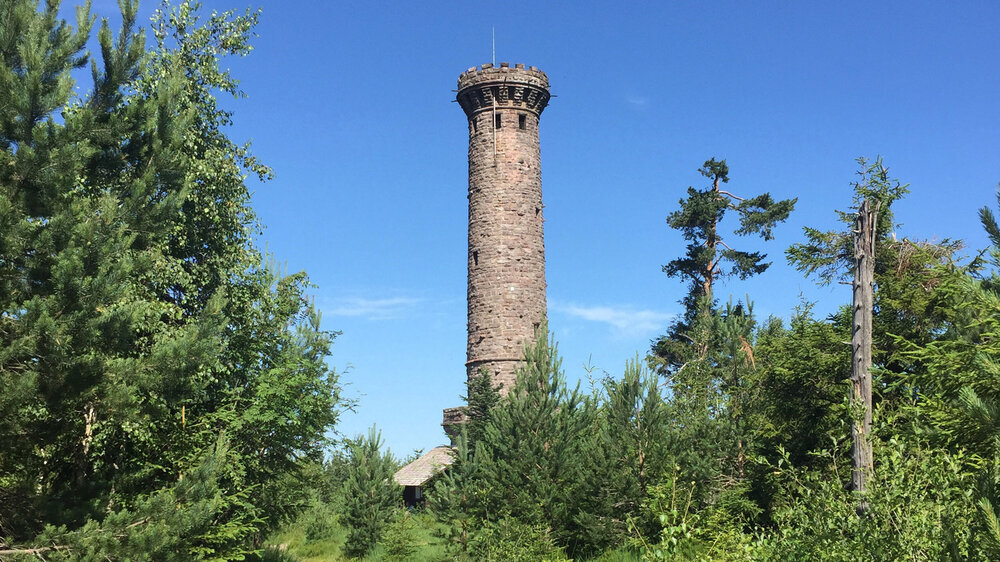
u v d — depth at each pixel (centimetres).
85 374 1214
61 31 1364
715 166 4734
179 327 1845
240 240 2270
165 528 1231
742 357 2775
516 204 4500
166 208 1403
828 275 2320
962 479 863
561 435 2588
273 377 2128
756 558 1072
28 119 1232
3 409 1133
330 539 3706
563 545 2422
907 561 862
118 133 1373
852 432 1489
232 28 2295
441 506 2727
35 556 1123
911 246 2267
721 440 2425
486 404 4041
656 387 2470
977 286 850
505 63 4575
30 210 1251
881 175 2339
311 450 2383
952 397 1144
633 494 2262
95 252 1201
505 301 4384
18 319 1182
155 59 2123
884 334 2208
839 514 960
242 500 2109
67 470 1599
